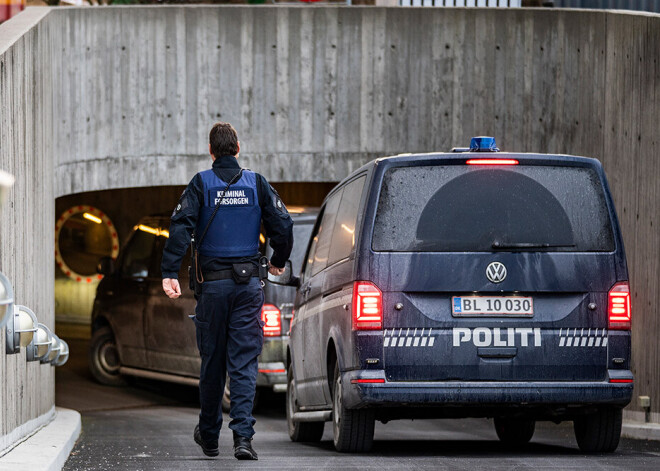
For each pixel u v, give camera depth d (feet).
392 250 61.21
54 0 161.89
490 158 62.13
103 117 128.06
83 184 122.21
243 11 132.67
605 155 113.09
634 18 103.71
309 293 76.74
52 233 99.40
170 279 55.83
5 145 61.72
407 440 83.41
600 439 64.49
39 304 81.56
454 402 60.44
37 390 75.25
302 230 111.24
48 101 96.12
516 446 74.79
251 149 132.77
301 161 133.18
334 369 68.23
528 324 61.16
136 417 110.93
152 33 130.82
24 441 61.41
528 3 143.43
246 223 56.44
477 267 61.11
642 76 99.76
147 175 130.72
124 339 135.13
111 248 219.00
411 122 133.28
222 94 132.36
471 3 133.18
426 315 60.75
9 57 65.26
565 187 62.39
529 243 61.62
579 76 131.64
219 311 55.93
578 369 61.26
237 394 55.88
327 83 133.18
